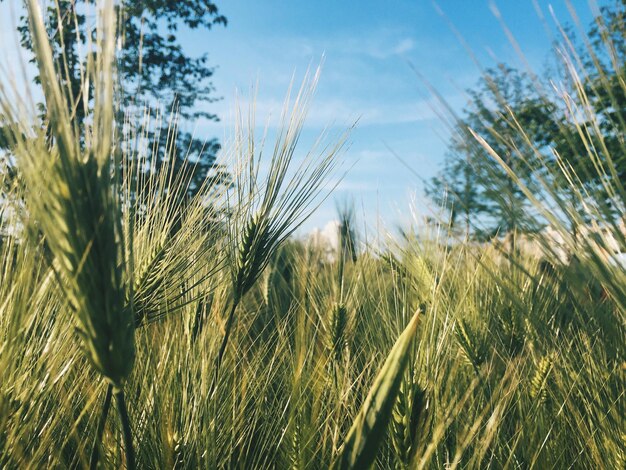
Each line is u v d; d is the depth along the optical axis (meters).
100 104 0.90
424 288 2.22
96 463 1.18
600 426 1.69
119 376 0.93
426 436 1.40
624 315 1.11
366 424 1.10
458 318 2.18
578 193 1.12
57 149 0.92
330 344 2.15
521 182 1.15
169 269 1.67
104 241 0.89
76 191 0.86
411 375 1.37
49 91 0.86
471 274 2.50
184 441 1.45
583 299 1.23
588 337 1.87
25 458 1.21
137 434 1.51
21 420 1.24
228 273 2.19
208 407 1.58
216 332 2.01
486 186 1.16
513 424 2.08
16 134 0.89
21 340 1.22
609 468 1.63
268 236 1.99
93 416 1.49
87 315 0.88
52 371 1.33
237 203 1.98
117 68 1.00
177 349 1.74
